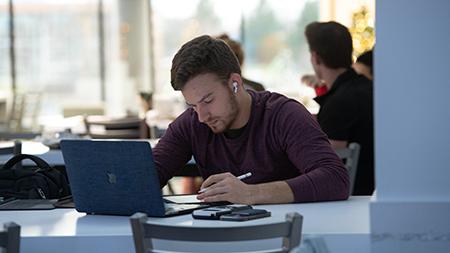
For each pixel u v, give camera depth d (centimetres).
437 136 228
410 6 227
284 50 1335
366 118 437
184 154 306
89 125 635
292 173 292
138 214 216
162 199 250
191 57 272
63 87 1454
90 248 231
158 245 230
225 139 293
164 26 1437
